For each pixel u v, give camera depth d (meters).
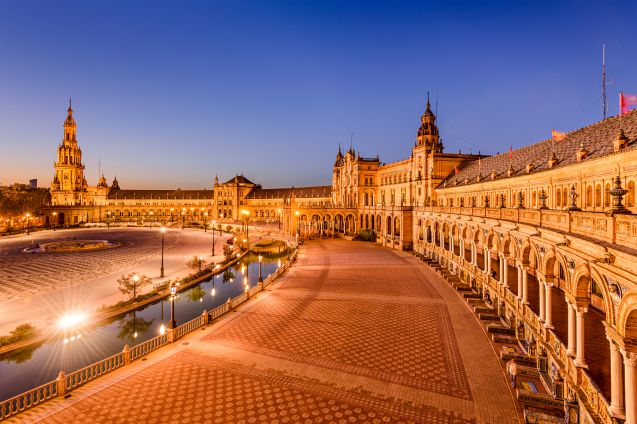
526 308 25.25
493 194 52.56
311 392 20.17
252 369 22.91
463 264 44.78
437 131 84.56
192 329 29.91
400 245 75.94
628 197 26.98
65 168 180.00
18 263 65.31
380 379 21.58
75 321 33.50
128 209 190.75
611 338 12.97
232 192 182.38
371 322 31.47
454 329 29.62
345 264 59.88
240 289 50.38
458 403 18.98
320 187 162.50
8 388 23.55
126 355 23.58
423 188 79.44
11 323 33.72
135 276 42.53
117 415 18.00
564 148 40.50
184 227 146.38
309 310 35.06
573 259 17.02
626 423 12.20
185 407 18.70
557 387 19.20
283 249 86.38
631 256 11.34
